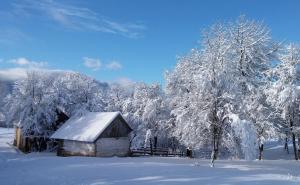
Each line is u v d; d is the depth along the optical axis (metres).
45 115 58.34
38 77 60.72
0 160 38.12
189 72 39.69
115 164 31.83
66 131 50.56
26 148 57.06
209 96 32.59
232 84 32.81
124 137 49.62
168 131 54.91
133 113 60.53
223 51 34.22
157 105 56.56
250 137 30.75
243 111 33.12
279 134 44.84
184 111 37.16
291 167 33.81
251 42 45.44
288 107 45.12
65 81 63.75
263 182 21.47
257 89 43.72
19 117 58.66
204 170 27.70
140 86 61.16
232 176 24.19
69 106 61.91
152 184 20.75
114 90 69.62
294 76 45.38
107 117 48.69
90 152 46.38
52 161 35.69
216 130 32.97
